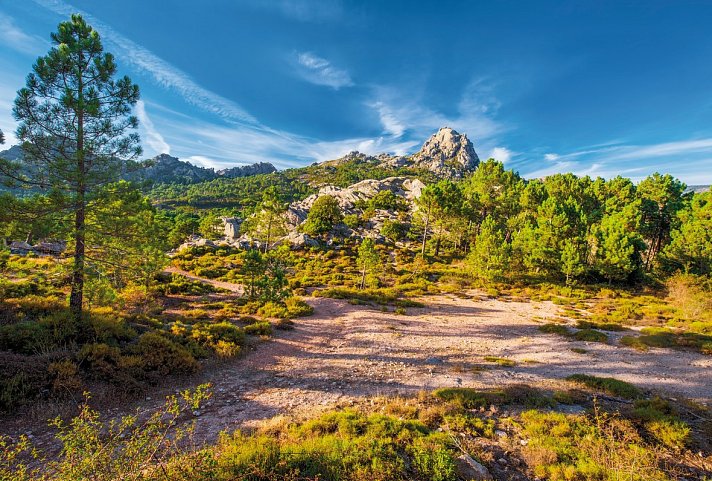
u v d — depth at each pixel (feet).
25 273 40.70
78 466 15.11
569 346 55.83
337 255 183.01
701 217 129.49
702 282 104.73
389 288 116.98
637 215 148.36
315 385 38.17
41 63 40.63
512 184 202.90
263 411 30.96
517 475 21.86
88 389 30.96
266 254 104.47
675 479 21.20
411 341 58.23
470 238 191.72
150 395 33.14
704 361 47.29
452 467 20.74
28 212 39.09
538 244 137.39
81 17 43.93
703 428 27.99
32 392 28.71
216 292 99.35
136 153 46.88
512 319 78.18
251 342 52.80
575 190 187.93
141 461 16.31
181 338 47.91
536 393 34.88
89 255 45.37
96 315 45.03
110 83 44.91
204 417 29.43
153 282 89.81
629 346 55.21
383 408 31.76
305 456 20.94
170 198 586.45
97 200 43.11
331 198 242.58
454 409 30.81
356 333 62.39
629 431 26.66
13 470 20.15
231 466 19.16
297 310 76.38
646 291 115.75
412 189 333.62
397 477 19.95
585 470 21.18
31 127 40.22
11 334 34.53
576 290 112.78
